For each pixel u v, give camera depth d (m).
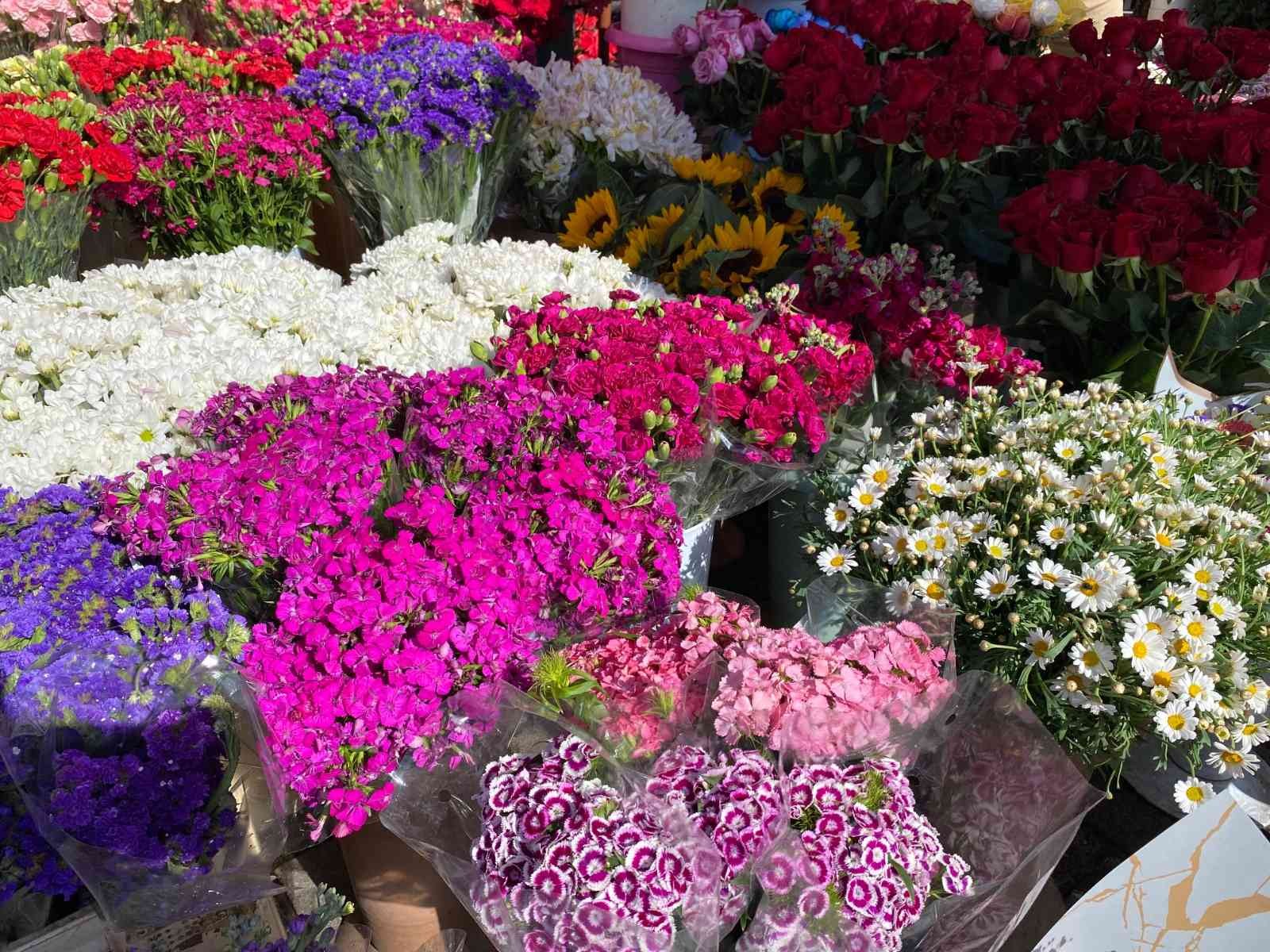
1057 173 1.36
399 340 1.25
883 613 0.95
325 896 0.89
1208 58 1.67
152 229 1.70
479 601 0.80
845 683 0.79
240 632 0.81
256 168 1.61
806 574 1.24
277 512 0.84
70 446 1.00
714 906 0.69
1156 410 1.12
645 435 1.00
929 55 1.96
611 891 0.66
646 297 1.30
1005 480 1.01
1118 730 0.91
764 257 1.41
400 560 0.80
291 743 0.75
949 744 0.84
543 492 0.89
